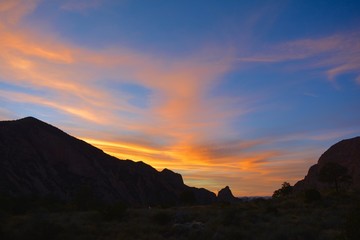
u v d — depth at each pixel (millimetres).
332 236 20156
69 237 20344
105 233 22656
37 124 135125
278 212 35125
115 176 131625
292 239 20547
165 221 29109
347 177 63812
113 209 31188
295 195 59031
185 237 22219
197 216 31703
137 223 27938
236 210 30672
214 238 21016
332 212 33531
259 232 23062
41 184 100812
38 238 19781
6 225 22859
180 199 77625
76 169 121312
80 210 45562
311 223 26625
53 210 42094
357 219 14344
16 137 119312
